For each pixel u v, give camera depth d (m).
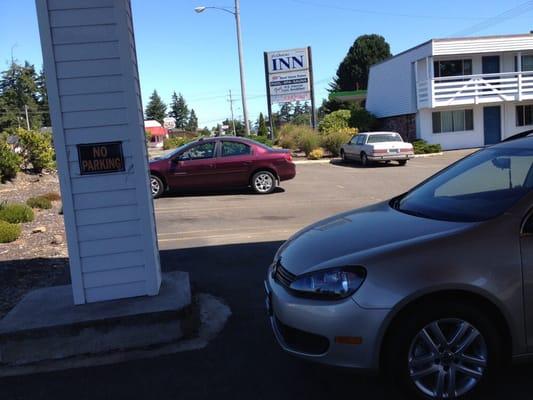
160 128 89.19
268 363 3.93
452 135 29.88
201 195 13.92
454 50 28.22
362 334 3.08
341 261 3.27
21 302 4.67
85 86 4.33
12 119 80.19
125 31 4.33
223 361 3.98
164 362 4.01
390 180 16.88
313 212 10.94
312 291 3.25
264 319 4.76
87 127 4.38
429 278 3.06
